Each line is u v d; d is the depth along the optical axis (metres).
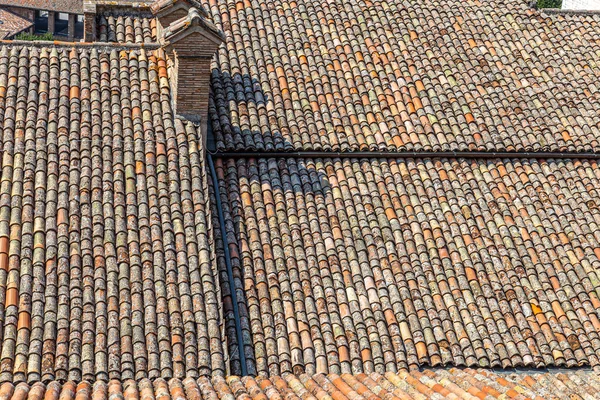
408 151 19.31
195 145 16.91
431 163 19.48
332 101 19.92
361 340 15.70
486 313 16.72
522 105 20.92
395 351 15.70
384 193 18.53
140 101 17.42
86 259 14.61
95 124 16.69
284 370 14.99
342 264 16.95
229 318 15.52
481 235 18.27
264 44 20.95
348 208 18.03
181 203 15.96
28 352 13.19
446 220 18.33
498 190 19.28
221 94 19.38
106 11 20.50
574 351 16.38
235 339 15.23
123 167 16.19
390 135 19.48
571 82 21.89
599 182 20.03
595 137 20.59
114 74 17.83
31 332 13.45
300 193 18.02
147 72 18.08
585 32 23.64
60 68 17.67
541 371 16.09
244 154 18.39
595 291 17.61
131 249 15.00
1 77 17.11
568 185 19.81
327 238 17.30
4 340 13.26
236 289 16.05
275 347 15.33
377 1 22.94
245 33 21.08
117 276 14.58
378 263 17.11
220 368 13.84
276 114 19.30
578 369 16.22
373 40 21.72
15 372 12.89
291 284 16.38
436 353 15.77
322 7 22.38
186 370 13.67
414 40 21.98
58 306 13.91
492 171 19.70
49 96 16.98
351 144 19.03
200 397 12.70
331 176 18.61
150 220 15.52
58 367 13.09
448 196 18.84
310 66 20.62
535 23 23.47
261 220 17.31
